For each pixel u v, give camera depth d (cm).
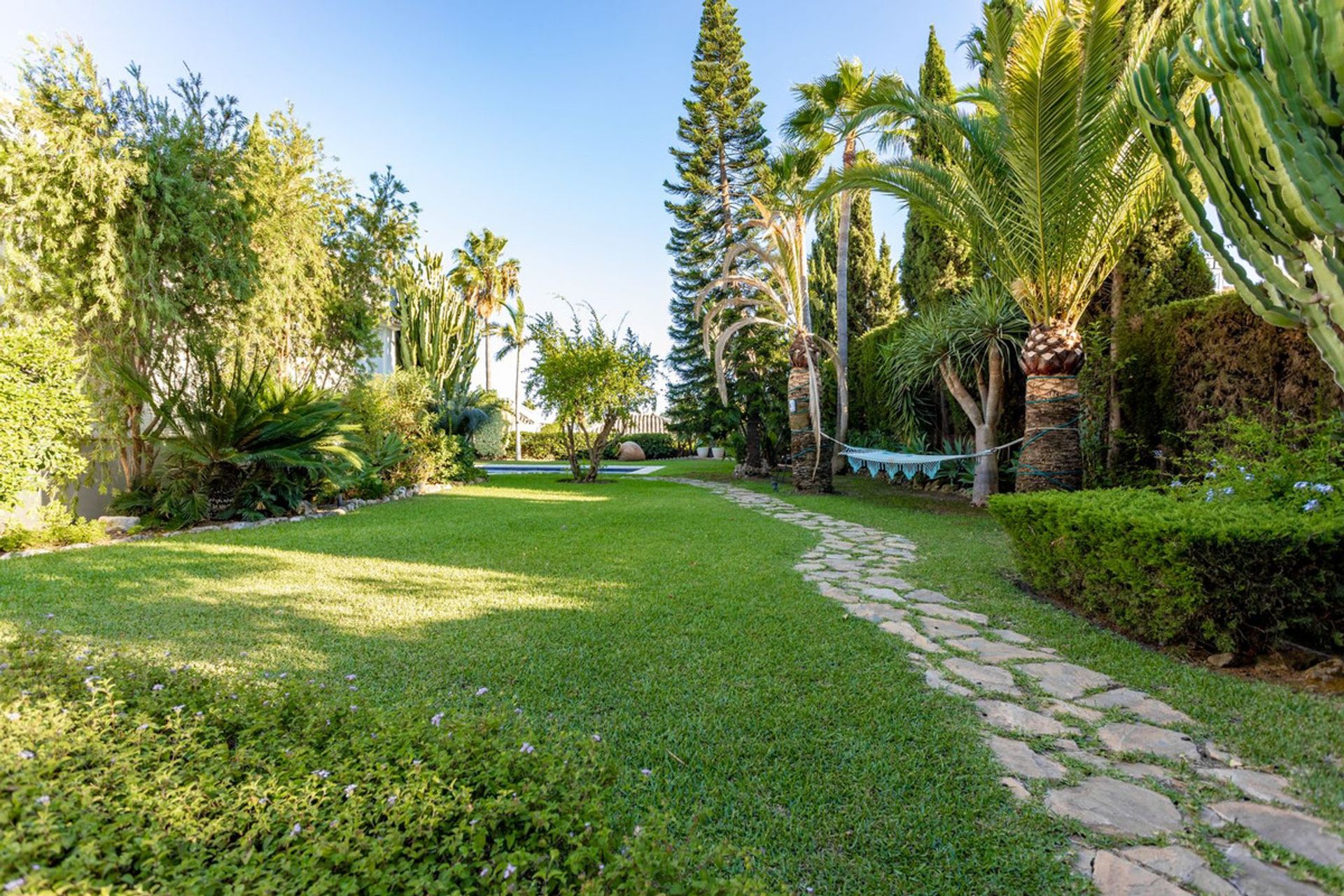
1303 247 267
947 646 321
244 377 835
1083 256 654
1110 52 544
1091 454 769
